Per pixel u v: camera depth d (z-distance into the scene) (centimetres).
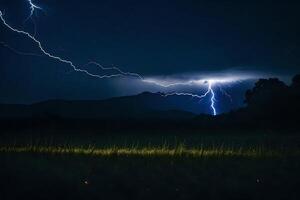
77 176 1015
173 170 1127
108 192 913
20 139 2678
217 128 4625
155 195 907
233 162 1297
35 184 930
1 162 1154
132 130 4547
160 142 2581
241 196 922
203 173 1101
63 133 3888
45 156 1405
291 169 1184
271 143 2320
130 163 1250
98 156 1436
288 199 912
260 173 1112
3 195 868
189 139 2897
